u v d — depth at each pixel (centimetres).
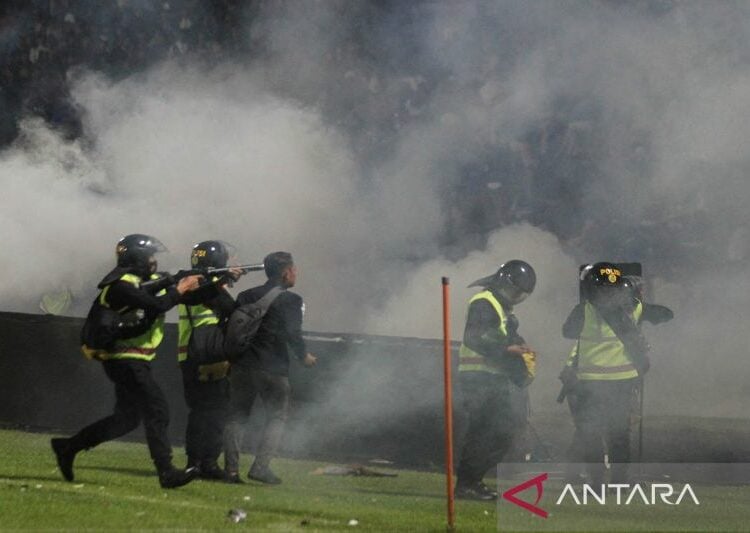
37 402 4675
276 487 3262
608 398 3247
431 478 3625
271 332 3334
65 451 3014
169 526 2370
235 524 2445
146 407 2966
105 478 3170
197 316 3338
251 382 3369
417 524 2573
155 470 3462
